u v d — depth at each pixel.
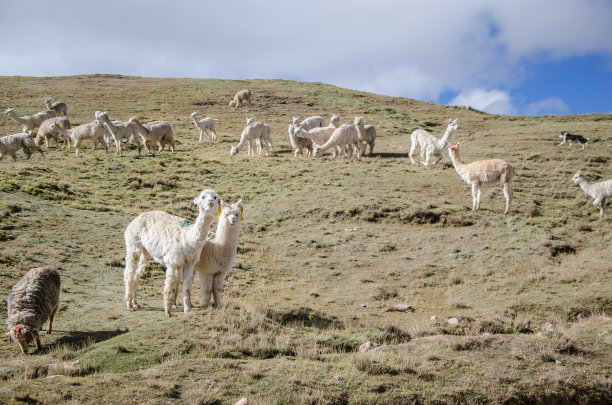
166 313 8.74
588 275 12.18
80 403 5.19
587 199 20.66
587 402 6.43
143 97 50.94
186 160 26.86
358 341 7.91
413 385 6.24
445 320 9.55
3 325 7.93
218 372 6.21
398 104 59.97
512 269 13.66
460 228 18.03
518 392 6.30
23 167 21.58
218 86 60.25
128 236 9.18
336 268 14.41
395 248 15.98
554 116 53.38
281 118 45.12
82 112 41.75
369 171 25.62
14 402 5.02
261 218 19.17
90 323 8.47
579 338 8.13
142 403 5.32
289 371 6.37
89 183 21.31
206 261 8.95
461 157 29.92
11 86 52.44
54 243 13.27
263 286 12.69
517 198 21.17
